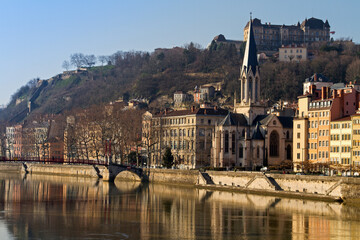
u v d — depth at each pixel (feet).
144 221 583.99
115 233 526.16
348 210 631.97
